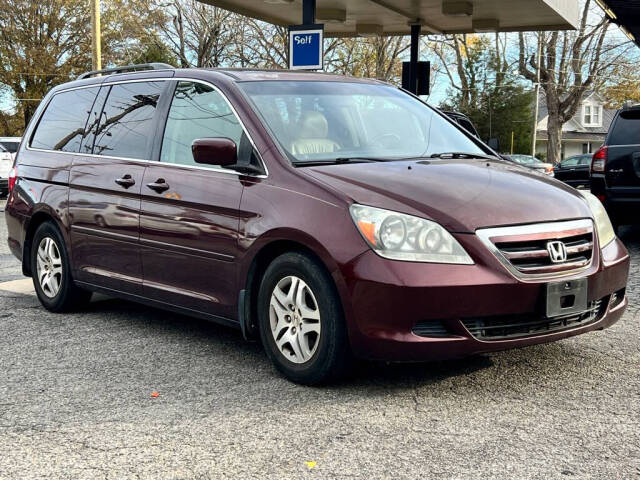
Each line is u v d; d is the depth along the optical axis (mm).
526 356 4535
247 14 13359
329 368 3883
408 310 3615
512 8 12859
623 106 9656
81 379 4238
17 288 7066
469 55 47062
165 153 4949
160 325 5504
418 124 5152
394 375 4188
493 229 3754
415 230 3691
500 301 3682
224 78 4805
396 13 13195
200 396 3916
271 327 4168
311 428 3455
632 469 3006
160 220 4793
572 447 3221
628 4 16328
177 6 37188
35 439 3379
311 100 4824
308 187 4020
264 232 4094
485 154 5160
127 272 5156
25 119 46281
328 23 14344
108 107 5645
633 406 3705
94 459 3158
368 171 4152
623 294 4414
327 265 3797
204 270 4535
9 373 4367
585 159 30578
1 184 20703
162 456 3176
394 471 3000
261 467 3055
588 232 4078
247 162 4379
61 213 5703
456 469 3012
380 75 37375
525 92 46938
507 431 3396
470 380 4098
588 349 4691
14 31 43812
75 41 44188
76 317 5797
